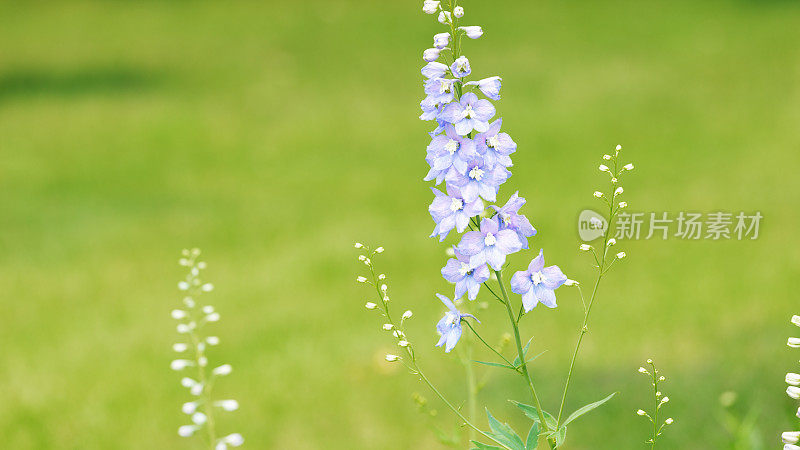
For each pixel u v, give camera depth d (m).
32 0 22.86
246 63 15.46
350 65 14.91
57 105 13.28
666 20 16.27
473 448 2.32
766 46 13.71
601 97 11.81
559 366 5.10
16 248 7.52
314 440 4.63
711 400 4.62
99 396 5.09
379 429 4.69
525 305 2.19
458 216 2.17
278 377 5.22
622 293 5.93
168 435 4.73
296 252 7.09
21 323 6.07
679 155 9.05
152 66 15.65
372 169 9.44
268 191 8.89
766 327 5.34
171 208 8.50
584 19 16.89
